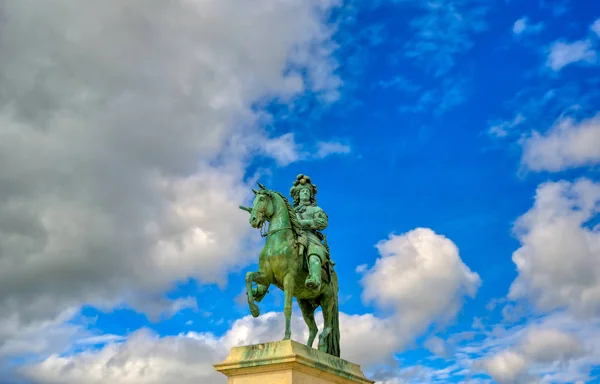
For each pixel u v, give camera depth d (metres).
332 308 12.01
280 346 10.15
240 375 10.27
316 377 10.42
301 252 11.25
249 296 11.09
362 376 11.40
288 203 11.66
